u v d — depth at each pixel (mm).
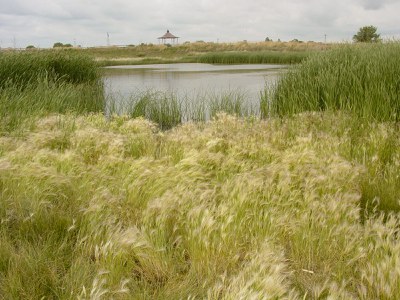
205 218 3295
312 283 2902
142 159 4867
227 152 6066
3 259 2943
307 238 3283
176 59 48438
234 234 3309
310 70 10406
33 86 10469
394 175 4930
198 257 3193
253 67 34312
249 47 66562
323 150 5688
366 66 8961
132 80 22047
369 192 4582
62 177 4188
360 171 4805
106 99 12758
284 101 9492
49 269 2814
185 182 4352
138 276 3170
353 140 6637
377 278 2689
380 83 8156
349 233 3324
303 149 5707
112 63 43281
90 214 3580
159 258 3164
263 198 3893
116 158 5039
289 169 4934
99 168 4934
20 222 3592
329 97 8750
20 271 2795
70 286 2643
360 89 8195
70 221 3639
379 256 3016
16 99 8328
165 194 3775
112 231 3301
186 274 3066
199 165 4766
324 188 4227
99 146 5980
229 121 8031
